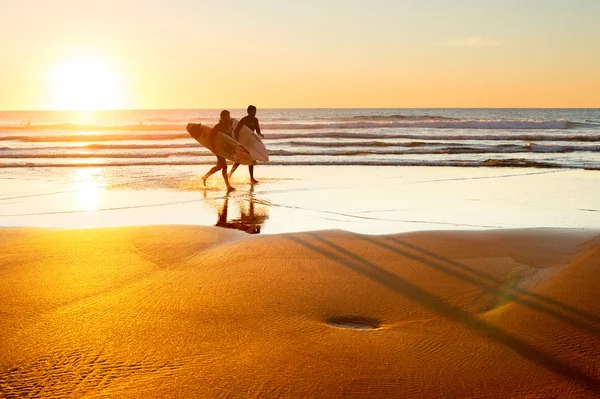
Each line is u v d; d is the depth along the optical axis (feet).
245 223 25.38
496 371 9.66
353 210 28.89
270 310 12.48
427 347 10.59
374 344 10.70
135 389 8.85
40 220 26.07
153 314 12.12
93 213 28.02
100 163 53.06
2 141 81.97
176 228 21.71
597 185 38.86
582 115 315.99
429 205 30.53
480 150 64.28
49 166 50.90
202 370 9.51
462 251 17.95
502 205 30.53
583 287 13.97
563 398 8.82
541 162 52.29
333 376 9.38
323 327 11.57
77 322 11.61
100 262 16.47
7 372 9.36
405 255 17.46
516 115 329.52
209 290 13.85
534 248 18.30
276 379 9.24
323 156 59.93
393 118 180.45
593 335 11.12
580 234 20.49
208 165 52.49
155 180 41.55
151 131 106.63
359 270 15.78
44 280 14.60
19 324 11.46
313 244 18.95
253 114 41.75
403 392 8.94
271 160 55.57
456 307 12.82
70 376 9.25
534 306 12.76
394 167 50.98
